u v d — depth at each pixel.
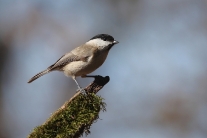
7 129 15.40
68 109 7.75
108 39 10.20
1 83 16.05
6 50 16.28
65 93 15.44
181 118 13.98
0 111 15.64
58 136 7.51
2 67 16.17
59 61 10.39
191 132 13.88
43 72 10.77
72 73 10.30
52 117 7.72
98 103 7.88
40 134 7.51
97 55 10.10
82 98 7.89
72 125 7.62
